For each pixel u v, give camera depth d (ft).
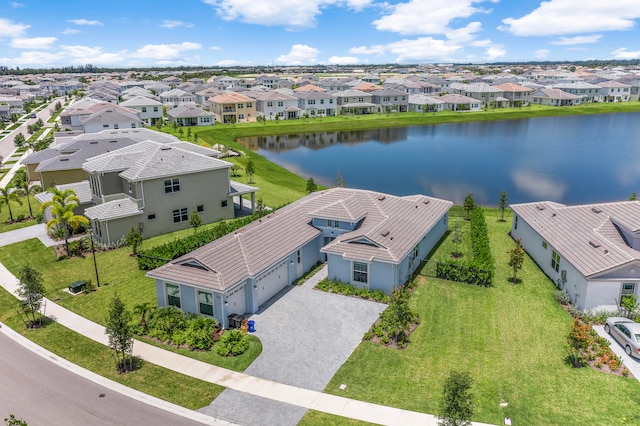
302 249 103.60
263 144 324.60
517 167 244.63
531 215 118.83
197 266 85.25
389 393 63.82
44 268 110.42
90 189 143.84
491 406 60.80
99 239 127.03
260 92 460.96
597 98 532.32
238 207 162.30
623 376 67.15
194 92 547.49
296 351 74.43
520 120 428.15
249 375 68.49
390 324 78.23
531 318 84.69
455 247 121.90
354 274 96.43
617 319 79.30
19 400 63.62
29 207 152.87
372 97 468.34
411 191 200.64
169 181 131.75
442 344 75.82
